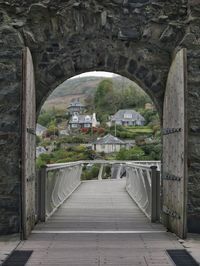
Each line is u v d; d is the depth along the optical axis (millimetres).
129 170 16812
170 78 8695
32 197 8695
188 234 8266
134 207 12836
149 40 9133
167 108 8930
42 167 10047
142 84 9414
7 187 8320
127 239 8031
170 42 9078
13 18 8906
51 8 8875
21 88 7984
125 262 6430
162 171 9453
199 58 8547
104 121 53562
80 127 50250
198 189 8391
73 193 17109
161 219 9711
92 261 6488
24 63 7844
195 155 8430
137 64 9250
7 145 8359
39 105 9211
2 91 8414
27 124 7953
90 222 9977
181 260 6543
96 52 9227
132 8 9047
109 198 15352
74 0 8922
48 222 9945
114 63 9258
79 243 7684
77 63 9211
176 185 8219
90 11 8992
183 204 7824
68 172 15750
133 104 56438
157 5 9008
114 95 59375
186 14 8914
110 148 39875
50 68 9164
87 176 26266
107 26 9055
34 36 8969
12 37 8477
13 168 8328
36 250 7152
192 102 8484
